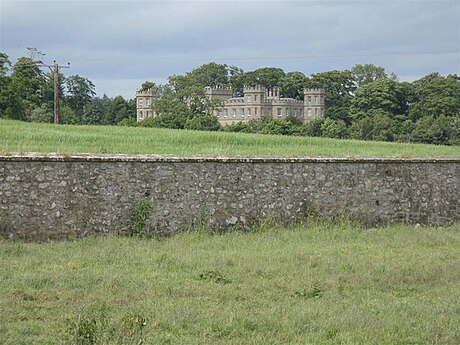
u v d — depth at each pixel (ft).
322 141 109.60
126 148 77.51
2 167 58.39
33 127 105.09
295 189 70.38
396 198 76.79
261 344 30.83
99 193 61.62
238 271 46.83
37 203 59.26
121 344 28.14
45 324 32.42
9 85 203.92
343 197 73.15
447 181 81.00
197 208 65.46
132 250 53.78
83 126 117.91
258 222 68.13
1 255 50.01
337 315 35.78
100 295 38.11
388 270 47.70
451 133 218.59
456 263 51.19
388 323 34.35
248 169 68.03
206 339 31.19
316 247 58.70
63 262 47.88
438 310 37.24
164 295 39.09
